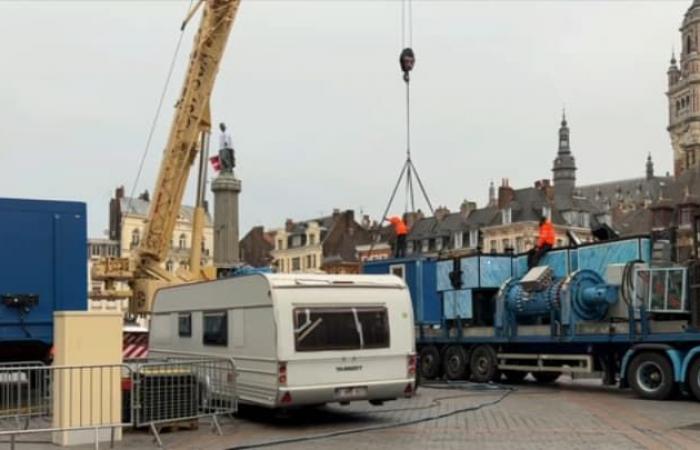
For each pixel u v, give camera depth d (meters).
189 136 29.38
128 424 11.25
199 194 29.38
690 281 16.09
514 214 80.50
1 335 14.58
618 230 80.19
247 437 11.91
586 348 18.75
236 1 29.27
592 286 18.50
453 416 14.05
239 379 13.60
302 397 12.67
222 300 14.31
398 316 13.78
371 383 13.30
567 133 148.50
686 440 11.02
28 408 11.61
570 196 83.69
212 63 29.38
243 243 108.50
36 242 15.11
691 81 166.38
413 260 22.69
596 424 12.77
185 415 12.47
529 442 11.02
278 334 12.62
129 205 83.81
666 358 16.45
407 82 23.48
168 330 16.47
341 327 13.15
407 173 23.55
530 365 19.89
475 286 21.28
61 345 11.41
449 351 22.09
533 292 19.56
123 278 29.75
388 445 11.00
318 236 98.44
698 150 115.19
